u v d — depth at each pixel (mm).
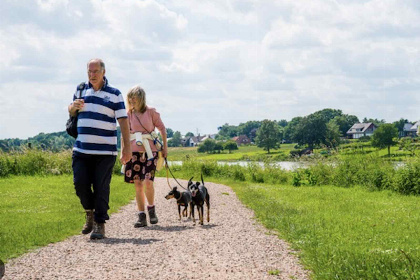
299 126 144000
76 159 6738
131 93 7902
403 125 179875
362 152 21078
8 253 5719
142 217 8008
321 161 21156
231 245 6332
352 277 4609
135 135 7984
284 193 14977
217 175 24906
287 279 4742
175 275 4832
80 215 9086
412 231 7812
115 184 16234
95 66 6543
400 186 16047
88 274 4875
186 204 9070
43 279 4703
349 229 7777
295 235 6887
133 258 5539
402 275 4590
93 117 6590
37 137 95500
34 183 16062
